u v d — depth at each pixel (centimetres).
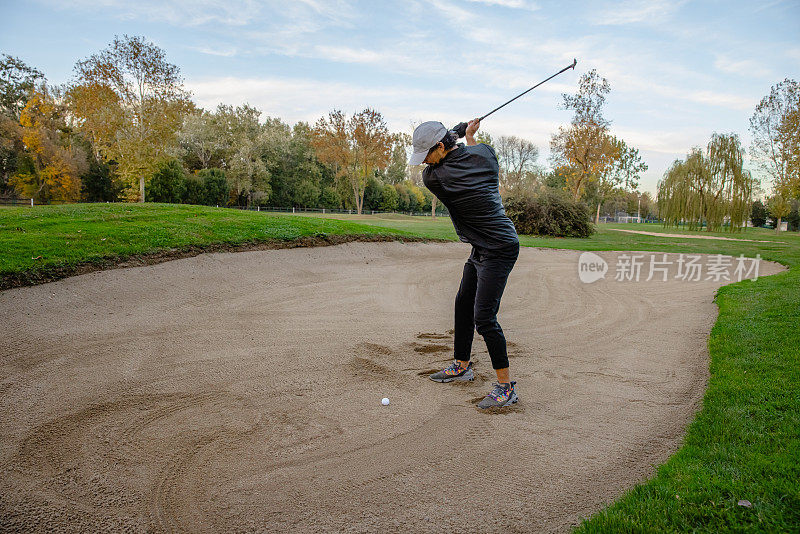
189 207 1180
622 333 550
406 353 458
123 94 2742
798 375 349
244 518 215
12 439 277
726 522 196
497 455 272
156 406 329
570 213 2445
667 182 3212
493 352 338
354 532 207
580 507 225
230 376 385
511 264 337
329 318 575
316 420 314
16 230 759
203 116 5516
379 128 5019
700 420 304
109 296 580
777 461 237
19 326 464
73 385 355
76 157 3884
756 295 675
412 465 261
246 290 683
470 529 209
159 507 223
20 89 4500
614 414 330
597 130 3325
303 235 997
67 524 209
